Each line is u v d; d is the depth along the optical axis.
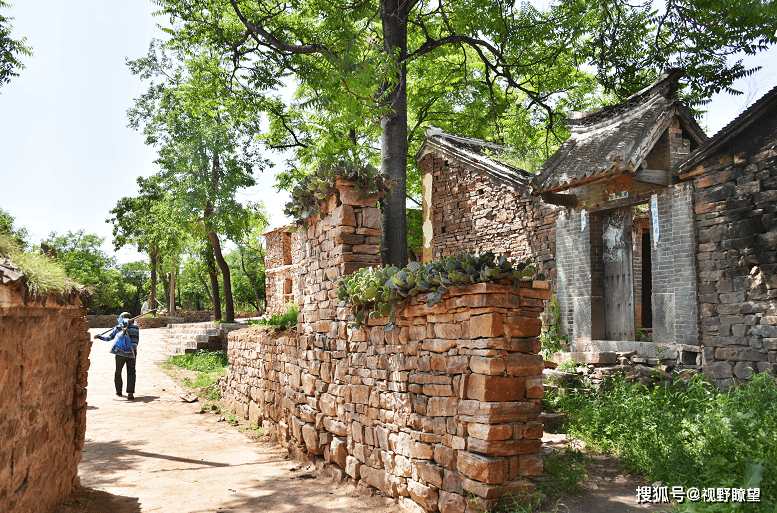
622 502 4.17
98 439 7.96
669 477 4.41
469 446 4.02
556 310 10.19
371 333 5.51
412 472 4.68
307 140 14.09
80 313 5.00
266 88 11.44
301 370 7.22
